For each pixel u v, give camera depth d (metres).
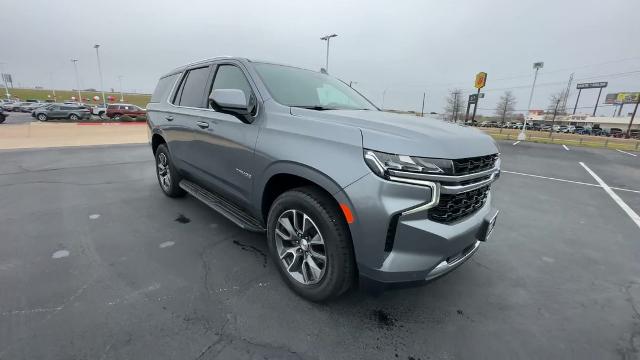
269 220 2.40
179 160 3.77
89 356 1.69
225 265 2.70
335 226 1.97
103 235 3.19
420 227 1.78
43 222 3.49
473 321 2.17
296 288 2.29
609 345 2.01
